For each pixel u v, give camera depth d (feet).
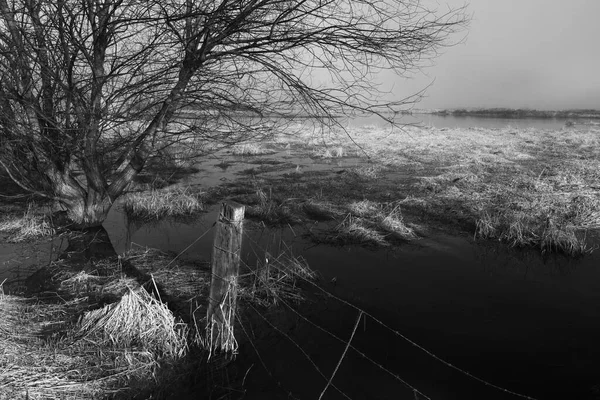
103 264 19.75
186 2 17.29
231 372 12.21
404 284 19.01
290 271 19.25
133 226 27.32
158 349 12.68
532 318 16.02
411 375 12.41
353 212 30.81
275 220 29.01
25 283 17.66
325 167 53.06
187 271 19.04
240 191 38.04
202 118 21.20
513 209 30.30
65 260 20.35
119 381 11.36
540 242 24.06
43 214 27.40
